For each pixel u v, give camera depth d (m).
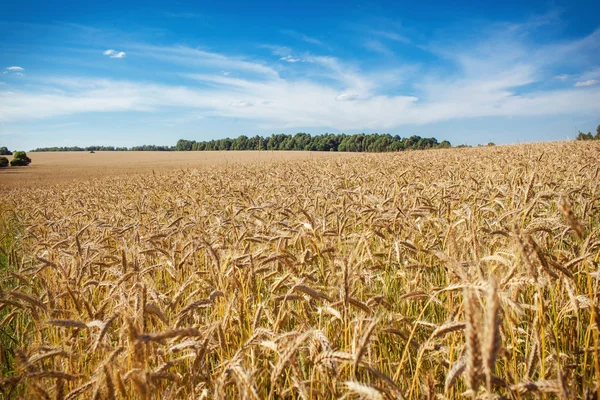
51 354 2.79
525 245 2.60
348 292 2.86
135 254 5.10
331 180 14.04
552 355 2.77
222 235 6.05
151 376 2.61
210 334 2.98
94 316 3.52
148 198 16.14
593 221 6.71
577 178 9.86
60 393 2.48
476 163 17.66
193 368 2.81
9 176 60.53
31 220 11.32
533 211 5.48
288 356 2.35
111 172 60.97
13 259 6.76
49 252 5.96
